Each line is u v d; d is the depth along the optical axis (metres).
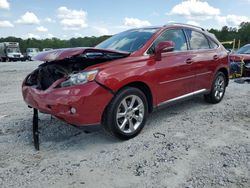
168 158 3.71
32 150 4.04
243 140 4.29
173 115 5.60
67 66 4.23
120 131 4.21
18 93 8.66
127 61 4.31
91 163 3.63
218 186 3.05
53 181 3.22
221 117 5.45
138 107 4.46
